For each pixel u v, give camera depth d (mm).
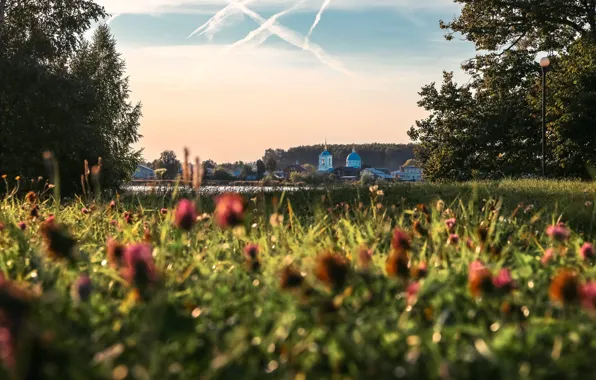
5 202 6055
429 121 40688
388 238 4301
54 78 30391
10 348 1448
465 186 16078
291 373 1821
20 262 3385
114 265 2875
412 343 1944
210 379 1794
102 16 35938
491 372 1815
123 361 1925
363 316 2178
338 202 10648
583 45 36219
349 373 1828
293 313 2217
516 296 2594
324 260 2180
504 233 4605
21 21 34656
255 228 4562
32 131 28875
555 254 3426
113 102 39281
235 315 2379
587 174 34312
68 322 2189
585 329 2129
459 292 2629
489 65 39469
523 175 36219
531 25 38438
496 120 38375
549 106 35688
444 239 3949
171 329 2211
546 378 1810
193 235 4000
